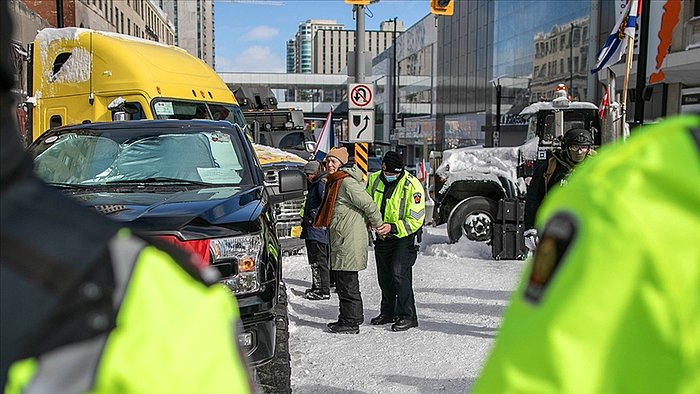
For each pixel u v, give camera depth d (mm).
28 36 27031
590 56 34594
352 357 5406
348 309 6191
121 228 928
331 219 6129
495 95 50125
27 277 804
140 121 5449
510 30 47688
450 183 11664
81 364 811
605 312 947
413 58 77250
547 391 953
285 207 10070
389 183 6230
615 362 940
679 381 932
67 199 925
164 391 846
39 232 835
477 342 5777
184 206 3799
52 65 9852
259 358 3584
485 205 11117
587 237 985
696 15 19031
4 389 787
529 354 985
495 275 8844
